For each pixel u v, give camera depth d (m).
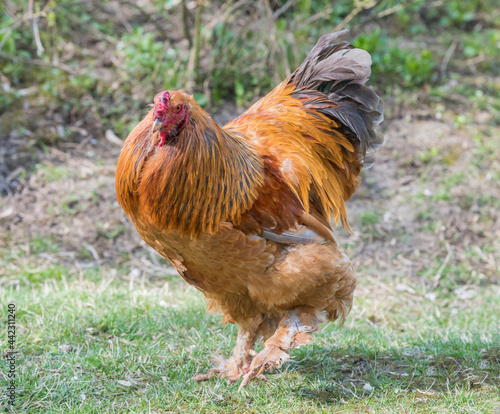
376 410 4.73
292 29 11.04
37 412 4.50
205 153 4.12
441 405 4.78
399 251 8.72
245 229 4.41
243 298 4.91
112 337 5.77
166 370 5.23
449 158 10.29
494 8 14.60
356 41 11.54
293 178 4.74
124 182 4.23
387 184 9.82
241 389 4.80
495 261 8.60
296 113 5.23
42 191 9.02
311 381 5.19
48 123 9.98
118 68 10.91
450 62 12.64
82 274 7.64
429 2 14.29
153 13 12.22
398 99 11.30
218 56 10.90
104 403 4.67
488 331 6.35
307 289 4.62
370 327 6.73
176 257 4.60
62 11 10.96
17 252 7.96
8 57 10.09
